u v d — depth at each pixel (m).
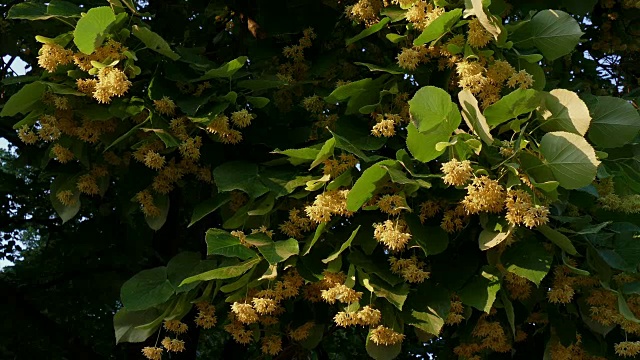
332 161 2.83
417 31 3.02
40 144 4.11
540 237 2.90
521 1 3.50
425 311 2.76
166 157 3.28
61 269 5.68
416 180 2.62
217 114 2.95
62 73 3.00
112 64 2.82
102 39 2.81
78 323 6.08
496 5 3.10
